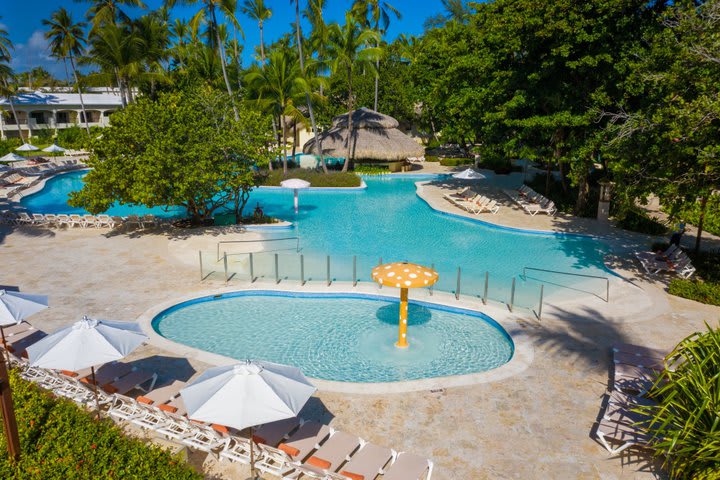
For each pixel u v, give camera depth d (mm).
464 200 28188
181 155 19516
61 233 21703
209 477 7508
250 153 22250
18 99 61438
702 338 7828
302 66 36250
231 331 12984
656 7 19531
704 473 6484
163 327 13156
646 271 17172
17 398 8047
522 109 24703
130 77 43812
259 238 21516
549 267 17984
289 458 7492
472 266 18094
